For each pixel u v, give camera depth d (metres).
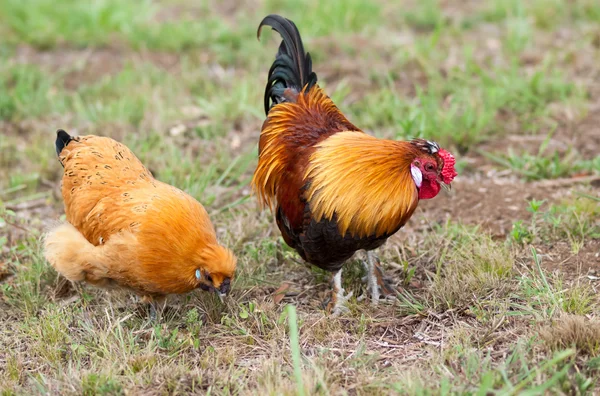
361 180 8.92
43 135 15.22
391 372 8.30
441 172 8.97
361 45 18.62
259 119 15.61
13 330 9.71
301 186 9.27
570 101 15.30
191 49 19.17
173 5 22.38
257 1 22.48
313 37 18.89
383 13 20.77
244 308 9.77
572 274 10.05
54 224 10.34
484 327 9.08
